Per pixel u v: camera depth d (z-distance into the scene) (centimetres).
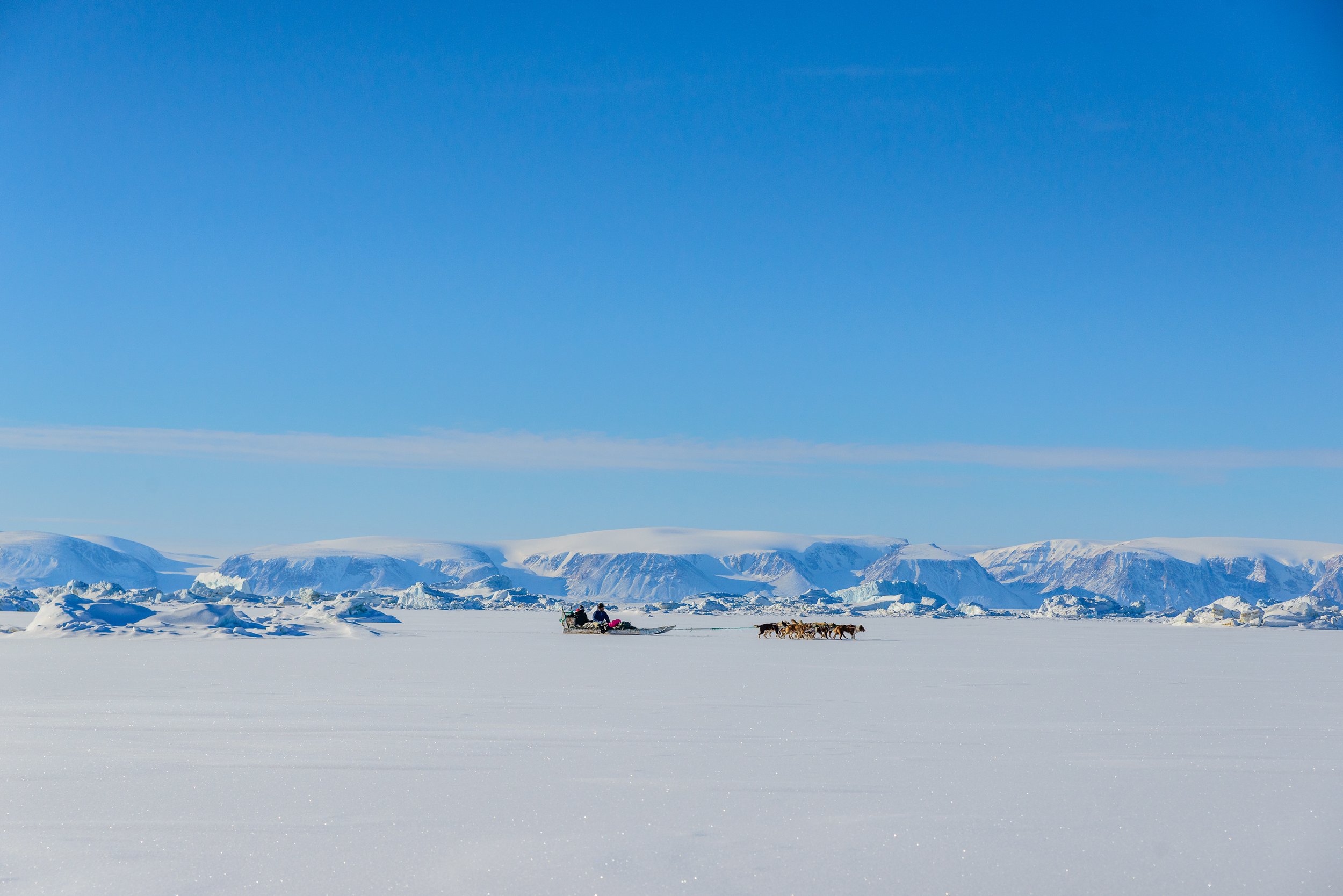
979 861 1433
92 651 6075
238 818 1639
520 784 1920
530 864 1403
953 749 2350
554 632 10888
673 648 7206
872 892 1299
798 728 2702
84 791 1830
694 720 2850
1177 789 1909
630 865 1401
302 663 5091
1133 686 4166
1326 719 2991
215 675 4281
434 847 1480
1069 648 8131
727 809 1730
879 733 2611
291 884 1310
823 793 1858
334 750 2277
